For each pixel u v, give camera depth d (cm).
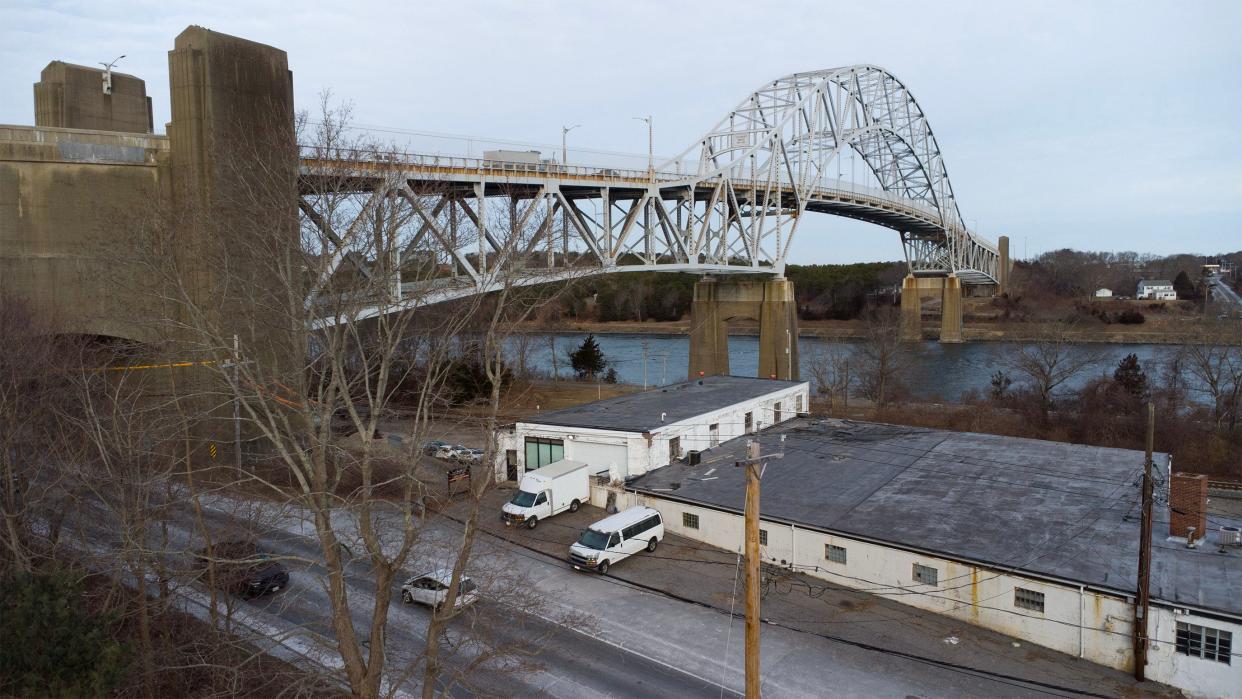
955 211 14238
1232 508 3719
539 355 10369
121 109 5091
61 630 1438
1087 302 15662
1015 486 2998
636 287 15662
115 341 3081
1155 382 7519
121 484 1886
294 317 1850
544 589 2509
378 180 2689
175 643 1923
